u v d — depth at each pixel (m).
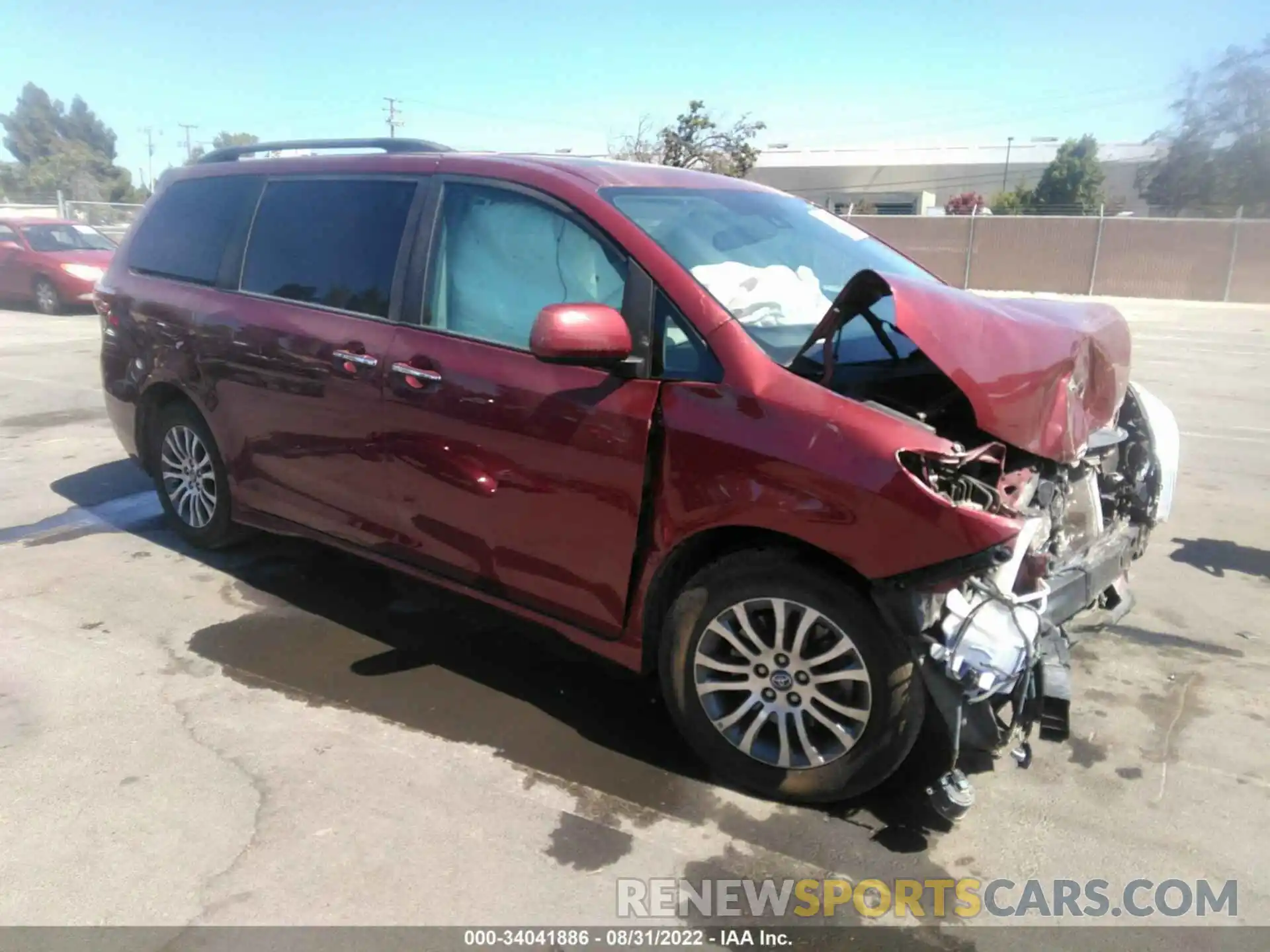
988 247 28.97
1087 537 3.41
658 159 23.38
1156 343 15.34
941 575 2.56
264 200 4.33
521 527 3.32
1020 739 2.85
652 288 3.08
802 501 2.72
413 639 4.05
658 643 3.21
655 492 3.00
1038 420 2.80
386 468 3.70
